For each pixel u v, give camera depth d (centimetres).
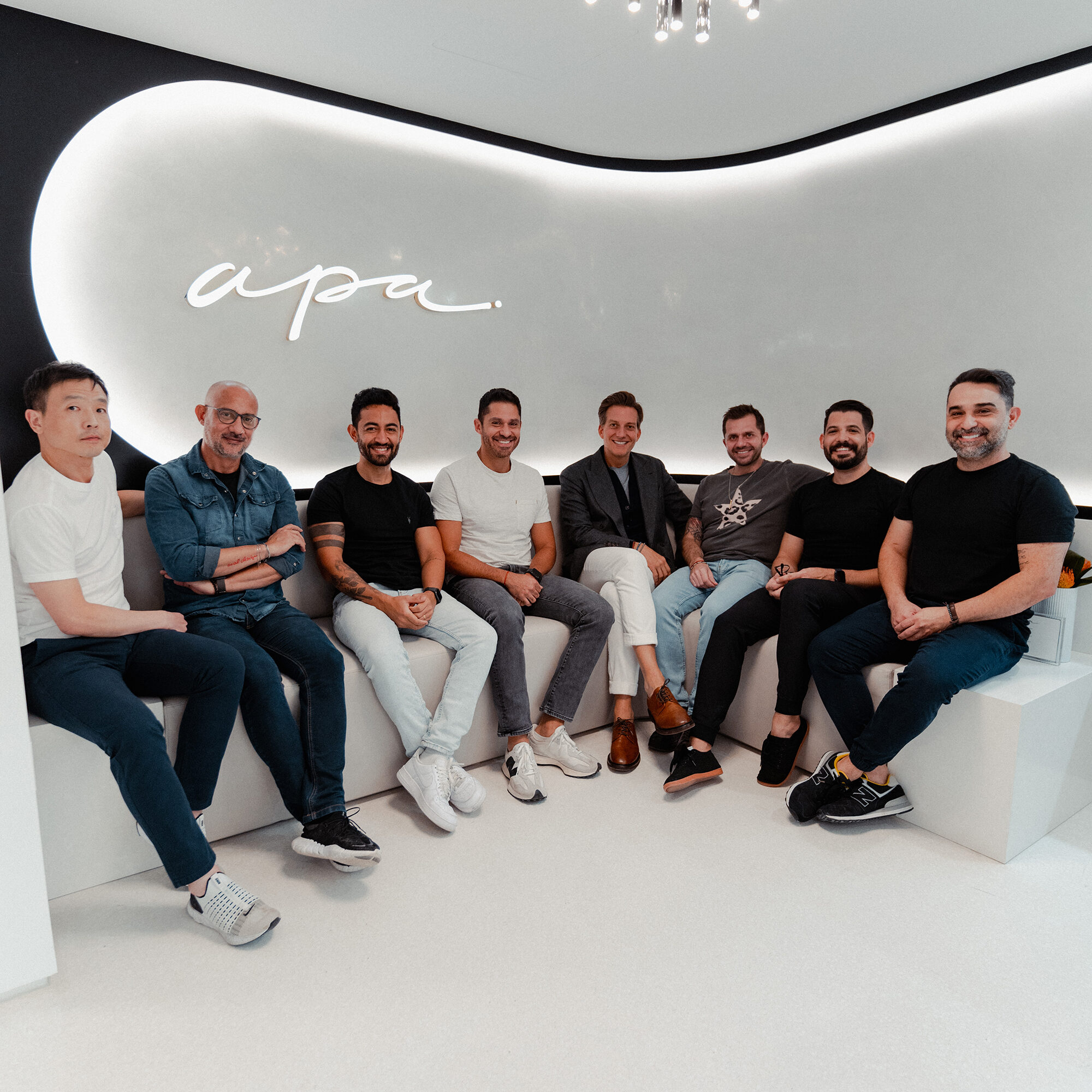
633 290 379
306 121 288
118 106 250
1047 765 212
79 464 190
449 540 282
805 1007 153
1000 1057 140
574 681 265
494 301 346
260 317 285
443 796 223
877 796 221
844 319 339
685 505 337
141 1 227
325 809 200
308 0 227
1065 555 226
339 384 307
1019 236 283
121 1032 146
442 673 247
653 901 188
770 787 248
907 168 312
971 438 221
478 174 334
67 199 245
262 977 161
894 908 185
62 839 187
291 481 299
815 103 304
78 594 181
